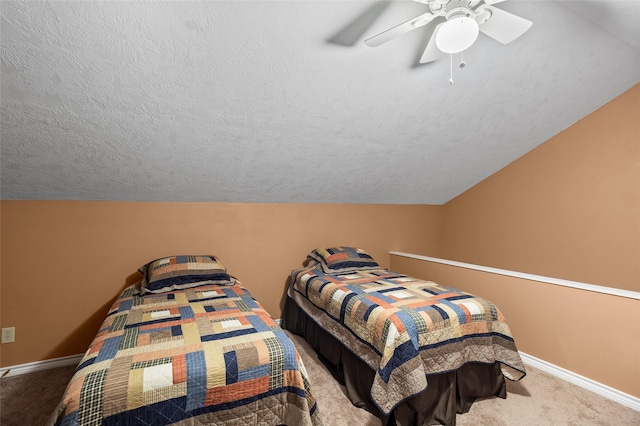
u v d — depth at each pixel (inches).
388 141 107.8
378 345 73.4
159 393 49.3
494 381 81.8
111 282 102.9
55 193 92.4
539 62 88.0
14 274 90.7
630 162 107.6
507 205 145.3
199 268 99.8
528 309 99.7
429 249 173.9
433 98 92.0
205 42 61.3
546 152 130.6
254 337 62.6
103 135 77.3
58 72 60.6
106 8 52.0
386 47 71.4
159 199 108.0
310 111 86.0
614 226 111.7
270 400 56.6
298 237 135.3
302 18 60.8
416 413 69.2
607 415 75.1
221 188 110.7
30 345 93.0
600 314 83.7
